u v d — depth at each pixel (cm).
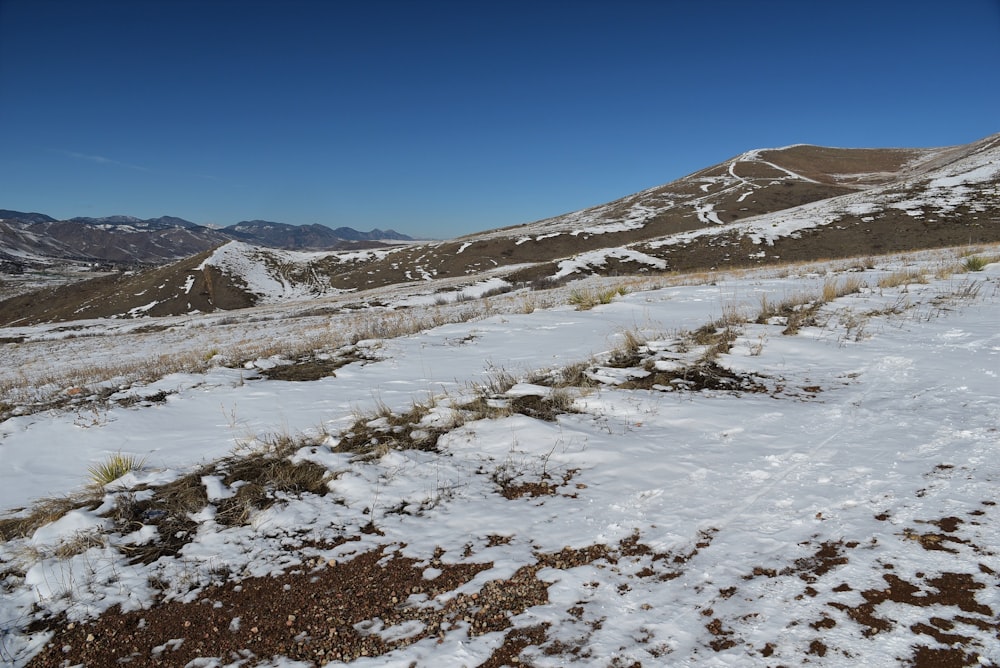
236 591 291
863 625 210
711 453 382
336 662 232
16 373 1731
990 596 214
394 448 456
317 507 372
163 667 244
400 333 1135
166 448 542
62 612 284
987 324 627
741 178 11081
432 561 297
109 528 358
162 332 2994
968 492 285
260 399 691
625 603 244
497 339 929
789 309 827
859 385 489
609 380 580
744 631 216
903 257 1834
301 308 4034
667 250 4753
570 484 365
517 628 238
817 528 276
